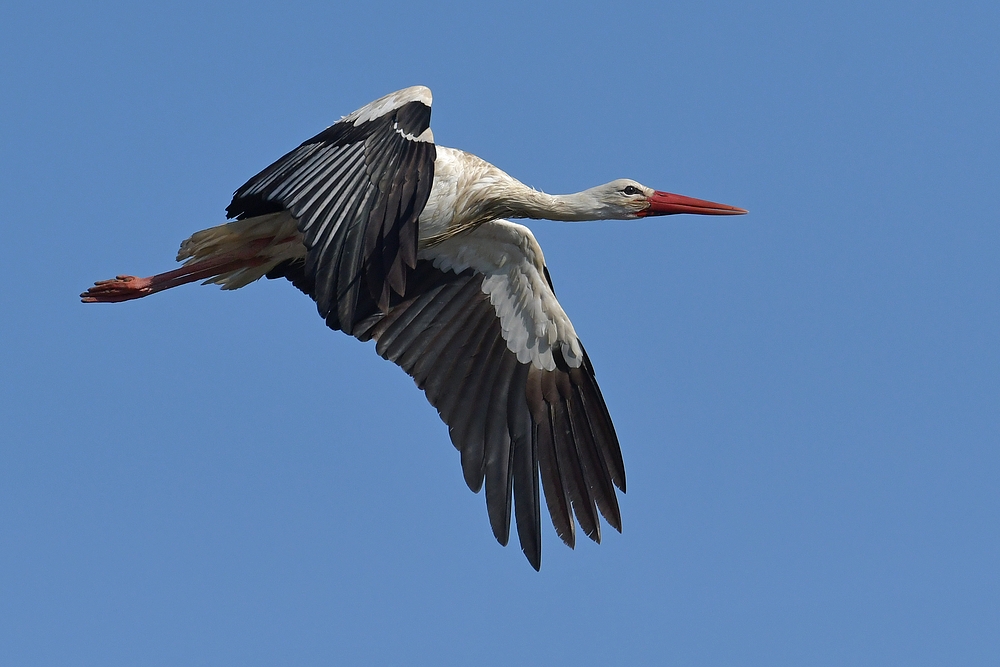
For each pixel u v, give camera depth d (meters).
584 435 15.27
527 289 15.06
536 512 14.88
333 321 14.12
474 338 15.12
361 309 14.95
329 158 11.29
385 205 11.01
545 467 15.09
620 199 14.81
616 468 15.30
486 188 13.97
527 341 15.23
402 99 11.38
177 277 13.98
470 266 15.00
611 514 15.18
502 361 15.16
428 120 11.26
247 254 13.73
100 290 13.97
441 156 13.70
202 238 13.58
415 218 10.91
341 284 10.80
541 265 14.90
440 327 15.06
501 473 14.91
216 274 13.98
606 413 15.35
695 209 14.91
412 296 15.05
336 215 11.04
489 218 14.21
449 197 13.72
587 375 15.33
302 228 11.09
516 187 14.19
